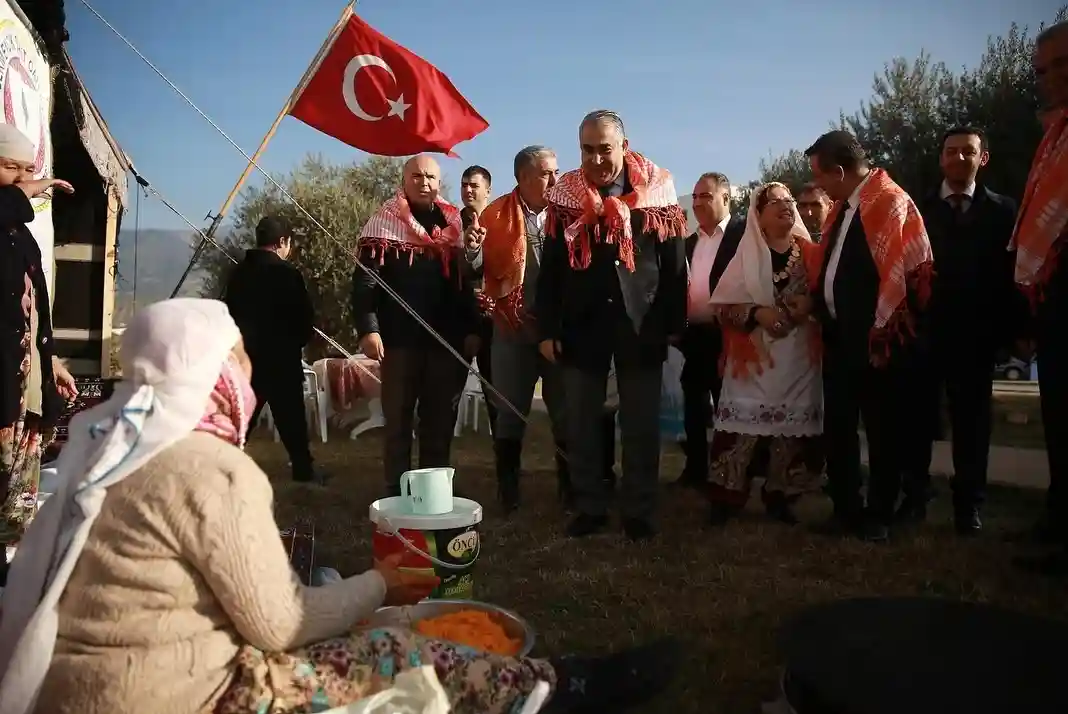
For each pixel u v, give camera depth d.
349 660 1.86
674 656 2.40
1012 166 10.25
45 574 1.70
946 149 4.17
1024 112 10.16
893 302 3.93
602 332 4.25
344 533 4.54
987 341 4.17
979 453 4.27
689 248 5.70
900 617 2.40
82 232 7.38
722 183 5.31
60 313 7.38
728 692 2.70
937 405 4.54
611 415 5.36
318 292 15.52
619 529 4.54
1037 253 3.55
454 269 4.84
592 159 4.19
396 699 1.83
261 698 1.71
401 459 4.79
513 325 4.95
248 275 5.90
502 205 5.01
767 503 4.59
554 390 5.12
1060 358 3.58
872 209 4.05
